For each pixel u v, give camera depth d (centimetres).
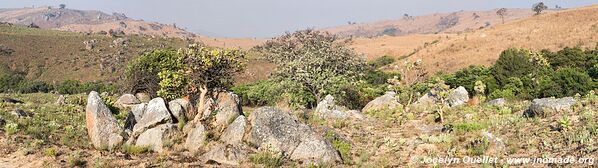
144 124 1590
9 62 11900
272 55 6838
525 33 9350
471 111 2475
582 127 1479
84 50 13875
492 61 8125
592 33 8275
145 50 14200
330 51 4784
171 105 1728
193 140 1484
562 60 6247
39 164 1215
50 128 1823
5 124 1764
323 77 3631
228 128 1507
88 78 11531
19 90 8944
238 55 1800
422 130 1933
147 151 1472
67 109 2688
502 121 1847
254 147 1417
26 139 1504
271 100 3934
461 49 9325
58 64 12475
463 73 5722
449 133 1723
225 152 1334
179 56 1750
